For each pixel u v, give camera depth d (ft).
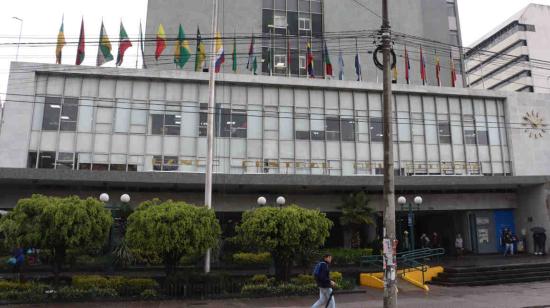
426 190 106.63
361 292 60.54
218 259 76.38
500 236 111.75
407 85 113.19
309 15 135.13
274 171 102.27
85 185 88.63
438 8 146.10
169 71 100.37
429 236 127.03
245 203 96.63
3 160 89.40
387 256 39.52
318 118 107.24
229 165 100.42
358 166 106.73
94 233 54.70
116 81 98.99
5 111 91.56
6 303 49.83
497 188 111.14
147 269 72.38
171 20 122.72
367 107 110.22
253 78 104.37
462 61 145.28
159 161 97.45
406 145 111.14
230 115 102.78
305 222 58.23
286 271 60.54
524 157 115.65
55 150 93.40
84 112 96.32
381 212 103.09
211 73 69.82
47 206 52.49
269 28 130.82
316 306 39.73
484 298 55.11
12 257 69.46
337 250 83.20
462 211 113.29
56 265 55.77
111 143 96.12
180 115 100.37
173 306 49.85
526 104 119.44
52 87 95.76
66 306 49.52
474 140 115.55
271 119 104.78
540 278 73.00
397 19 138.31
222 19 126.62
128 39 99.91
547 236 103.50
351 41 133.69
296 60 130.41
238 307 49.11
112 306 49.75
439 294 59.36
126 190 91.45
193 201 94.32
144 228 53.72
